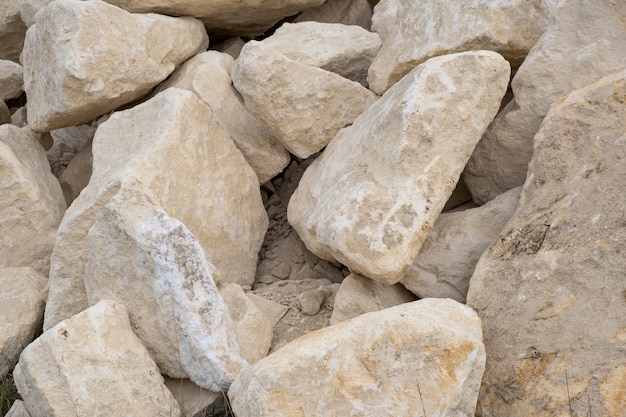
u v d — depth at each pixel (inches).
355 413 121.3
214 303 145.6
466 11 180.5
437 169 150.0
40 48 195.6
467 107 153.3
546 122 152.6
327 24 212.7
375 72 196.4
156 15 206.5
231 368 142.3
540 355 130.0
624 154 140.3
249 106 186.2
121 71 193.5
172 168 169.8
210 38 245.1
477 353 121.4
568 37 164.7
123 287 150.8
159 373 145.2
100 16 189.5
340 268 185.9
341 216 147.6
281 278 188.7
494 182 172.4
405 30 192.9
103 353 138.2
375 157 155.1
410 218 146.2
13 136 200.4
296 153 189.5
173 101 175.8
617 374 121.4
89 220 161.0
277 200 209.9
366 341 122.7
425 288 157.9
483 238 154.5
